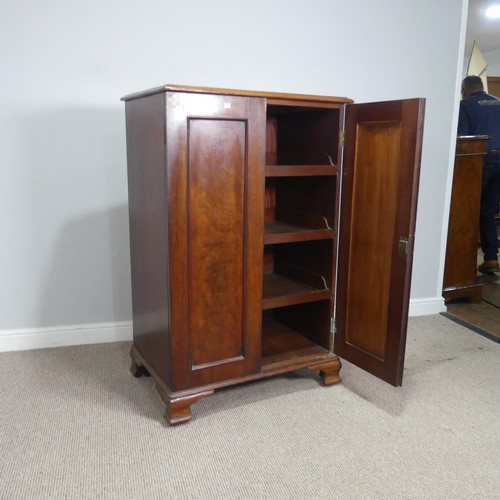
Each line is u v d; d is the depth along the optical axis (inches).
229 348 70.2
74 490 55.6
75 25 82.7
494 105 140.9
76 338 94.1
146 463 60.5
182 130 60.0
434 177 110.3
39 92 83.5
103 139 88.2
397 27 101.2
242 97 62.9
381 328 71.4
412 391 79.3
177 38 87.8
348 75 100.1
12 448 62.7
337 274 78.2
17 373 82.4
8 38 80.3
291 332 88.7
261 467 60.2
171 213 61.6
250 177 65.7
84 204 89.8
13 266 88.7
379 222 69.5
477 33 219.8
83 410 71.7
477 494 56.2
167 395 67.7
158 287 67.6
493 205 143.3
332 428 68.7
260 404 74.6
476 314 117.3
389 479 58.5
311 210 80.6
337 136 73.2
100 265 93.0
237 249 67.5
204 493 55.6
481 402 76.3
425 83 105.9
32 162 85.7
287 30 93.9
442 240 114.2
